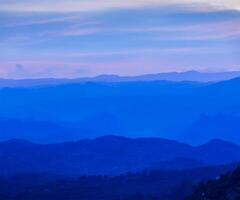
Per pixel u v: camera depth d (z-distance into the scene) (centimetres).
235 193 13262
